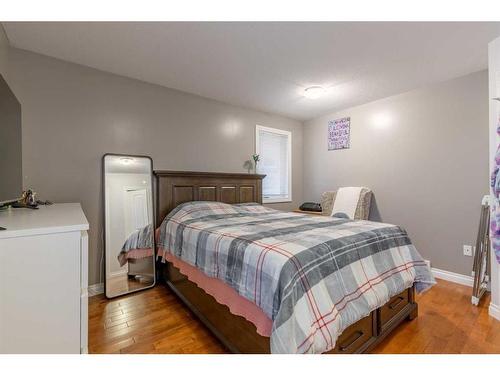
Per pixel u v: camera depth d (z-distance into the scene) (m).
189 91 3.06
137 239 2.62
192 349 1.58
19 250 0.97
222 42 1.98
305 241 1.45
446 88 2.74
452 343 1.63
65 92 2.29
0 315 0.94
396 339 1.67
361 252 1.55
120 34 1.88
